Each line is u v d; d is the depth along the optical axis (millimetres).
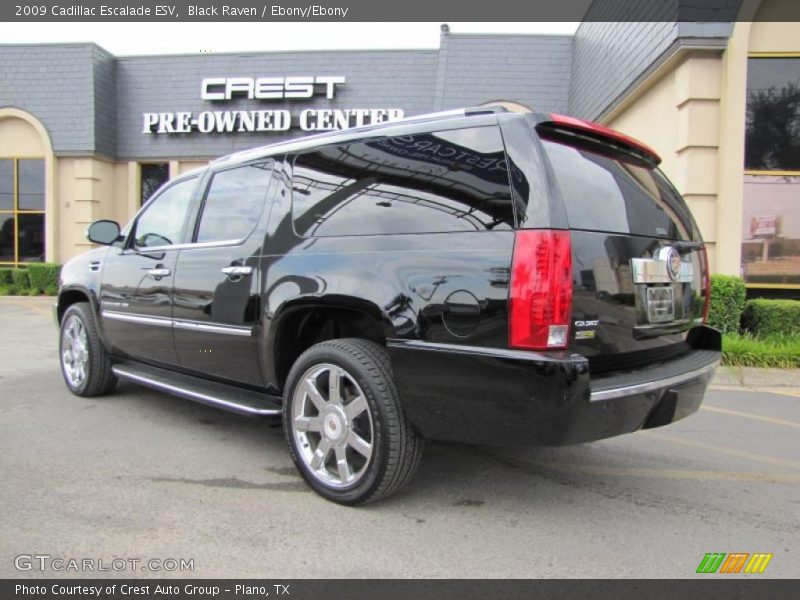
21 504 3209
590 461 4090
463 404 2797
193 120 15438
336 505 3262
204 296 3994
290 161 3742
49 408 5086
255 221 3811
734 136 8023
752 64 8414
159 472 3689
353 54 14977
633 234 3107
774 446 4508
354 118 14875
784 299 8539
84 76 15031
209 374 4121
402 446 3027
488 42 14227
